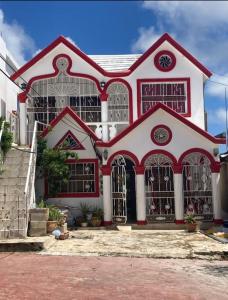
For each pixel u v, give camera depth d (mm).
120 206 19703
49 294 8656
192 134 19625
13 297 8422
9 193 16266
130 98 21734
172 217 19453
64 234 16141
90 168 20828
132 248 14203
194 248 14078
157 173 19906
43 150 19875
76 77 21938
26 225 15234
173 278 10203
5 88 22391
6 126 18422
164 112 19500
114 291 8938
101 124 21234
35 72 21938
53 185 20000
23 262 11891
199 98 21828
